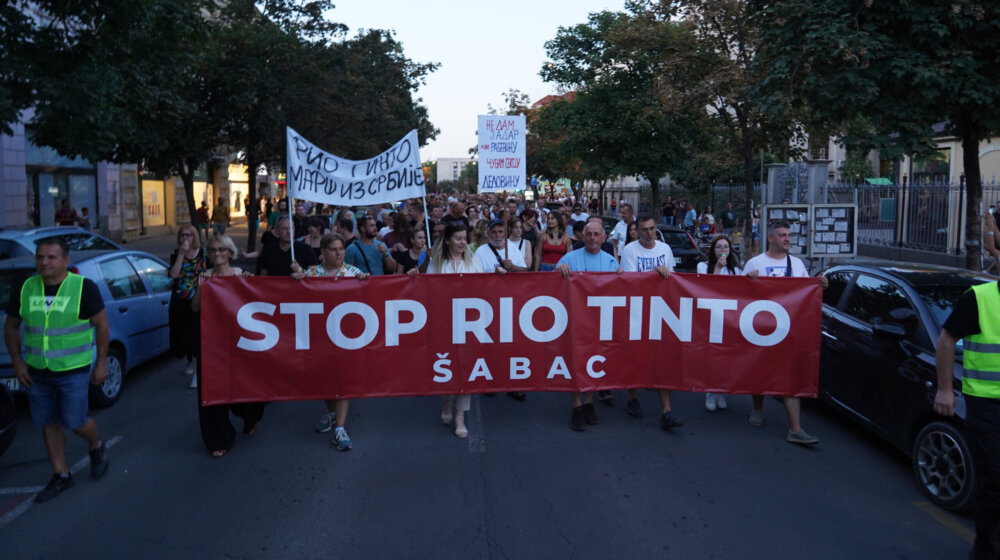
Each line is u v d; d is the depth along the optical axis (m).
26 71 9.82
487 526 4.68
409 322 6.30
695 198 38.88
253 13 20.28
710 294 6.43
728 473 5.59
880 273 6.64
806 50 8.18
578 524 4.71
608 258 6.99
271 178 59.06
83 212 23.23
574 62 23.58
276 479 5.47
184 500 5.11
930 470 5.18
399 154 7.70
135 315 8.10
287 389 6.14
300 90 19.92
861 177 36.38
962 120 8.48
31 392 5.16
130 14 10.36
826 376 6.84
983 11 7.44
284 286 6.11
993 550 4.10
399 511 4.90
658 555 4.32
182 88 17.36
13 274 7.03
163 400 7.71
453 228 6.59
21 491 5.34
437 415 7.04
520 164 9.27
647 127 20.16
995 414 4.08
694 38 14.94
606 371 6.50
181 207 37.31
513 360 6.44
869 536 4.60
